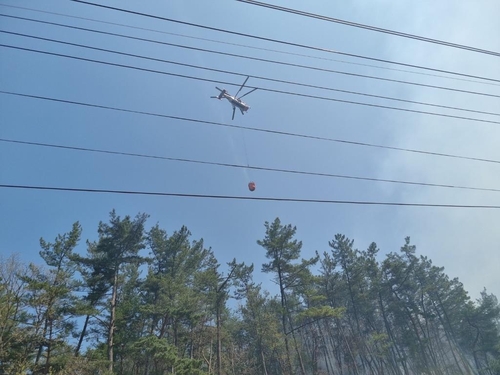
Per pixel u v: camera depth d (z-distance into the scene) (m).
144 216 36.62
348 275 50.81
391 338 49.53
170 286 34.00
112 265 35.12
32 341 25.34
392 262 51.66
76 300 29.09
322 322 53.47
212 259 42.56
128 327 35.78
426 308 56.81
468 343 58.34
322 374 47.78
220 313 41.91
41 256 33.12
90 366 27.64
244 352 48.59
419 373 50.50
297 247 41.22
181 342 38.69
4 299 25.22
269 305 42.50
